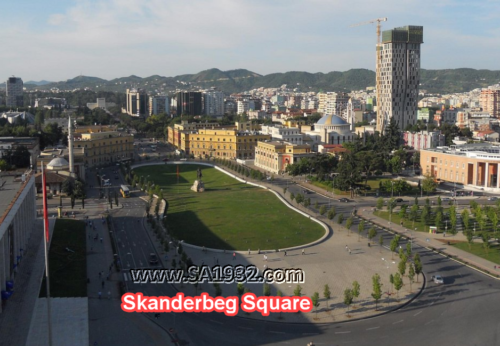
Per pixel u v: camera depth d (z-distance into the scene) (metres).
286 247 194.25
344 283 158.25
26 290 146.62
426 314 137.62
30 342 115.81
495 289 154.62
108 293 148.75
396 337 124.62
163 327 129.00
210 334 125.88
